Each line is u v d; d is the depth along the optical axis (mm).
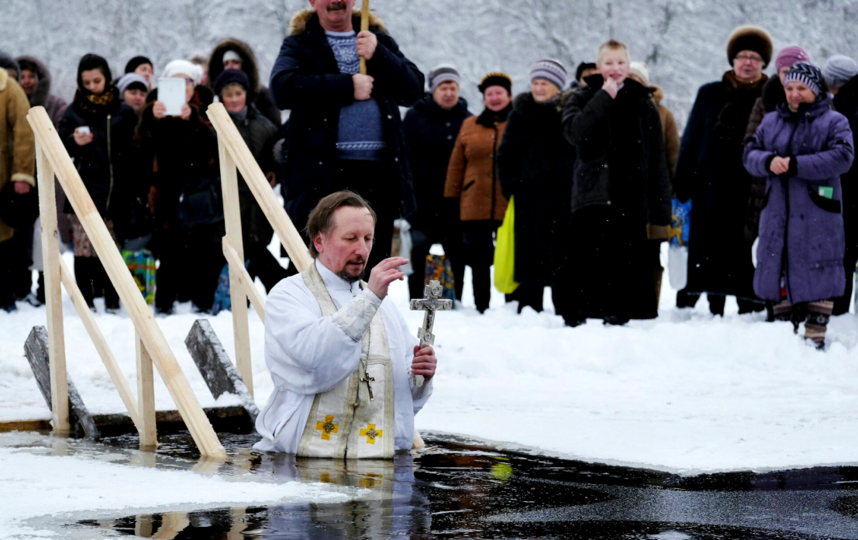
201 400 6820
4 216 13633
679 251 14875
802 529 4031
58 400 6445
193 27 32562
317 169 9109
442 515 4164
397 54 9641
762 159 11500
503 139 14367
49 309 6457
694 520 4160
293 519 4027
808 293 11203
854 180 13000
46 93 16469
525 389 8852
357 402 5496
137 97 15383
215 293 14023
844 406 7801
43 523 3893
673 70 32219
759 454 5691
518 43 32750
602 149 12531
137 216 13859
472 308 15625
